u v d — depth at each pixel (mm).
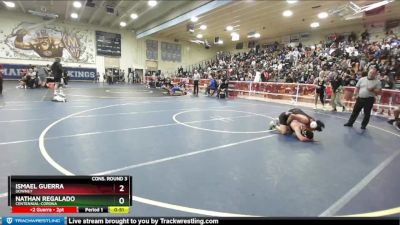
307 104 13719
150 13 21484
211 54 36625
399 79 12375
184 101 13570
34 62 24703
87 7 21297
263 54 26406
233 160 4375
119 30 29188
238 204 2891
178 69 31875
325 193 3232
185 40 33625
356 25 21953
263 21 21281
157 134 6016
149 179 3486
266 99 16062
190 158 4406
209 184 3391
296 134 5918
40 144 4906
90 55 27656
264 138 5957
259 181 3537
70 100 11906
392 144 5809
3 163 3875
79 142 5125
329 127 7586
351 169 4125
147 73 30547
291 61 20812
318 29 24375
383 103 10664
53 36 25422
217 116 8922
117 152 4578
